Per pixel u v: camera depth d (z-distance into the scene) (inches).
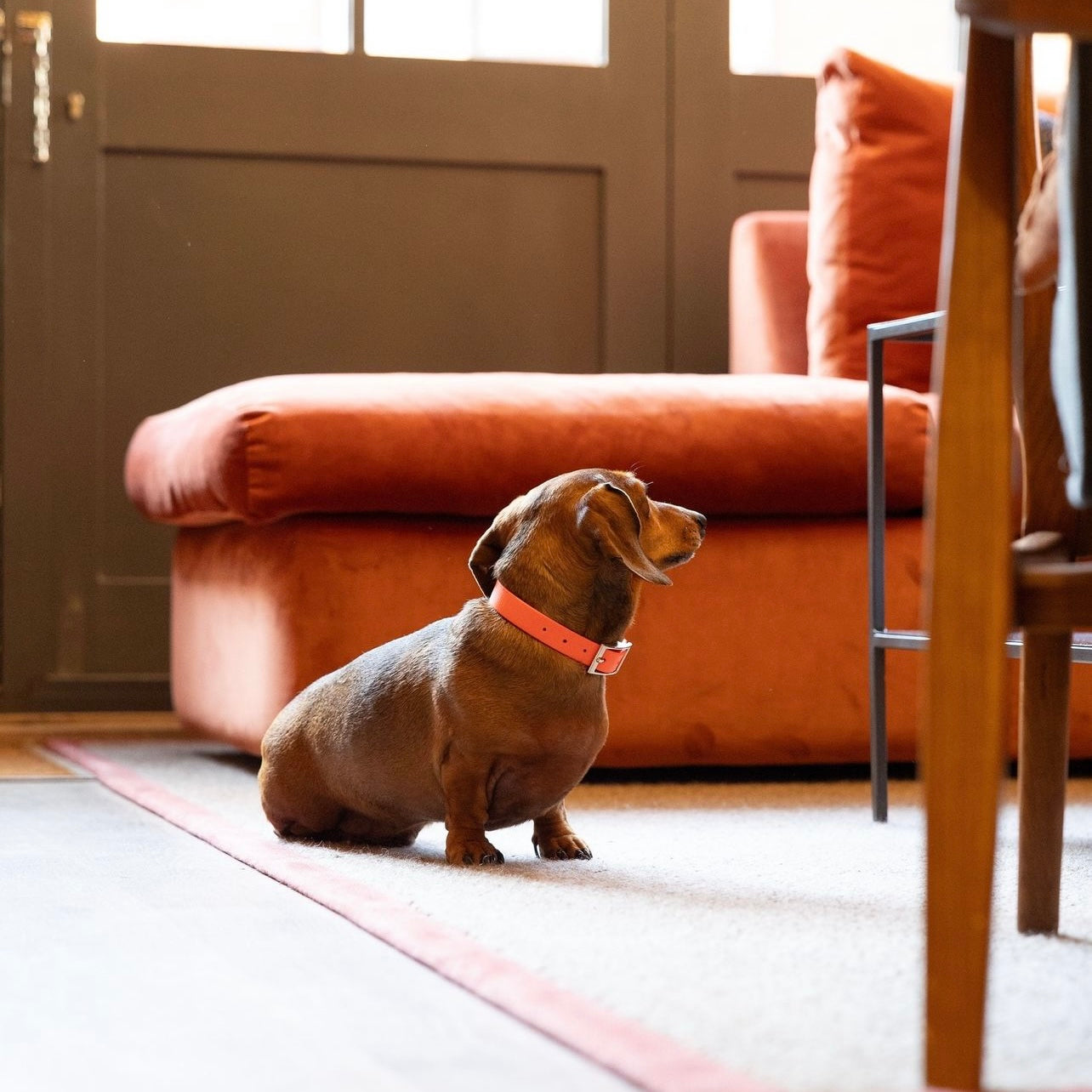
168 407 146.7
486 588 75.2
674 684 104.9
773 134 156.0
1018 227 45.0
